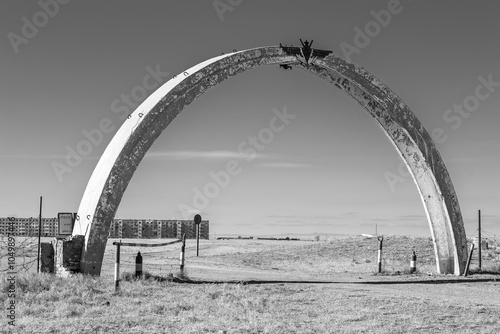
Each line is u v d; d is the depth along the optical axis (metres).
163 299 15.78
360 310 14.45
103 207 21.77
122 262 31.28
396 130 27.88
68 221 22.98
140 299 15.75
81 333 11.37
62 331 11.45
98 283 18.56
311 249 40.59
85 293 15.96
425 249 37.19
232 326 12.20
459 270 26.97
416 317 13.62
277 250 42.00
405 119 27.45
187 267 28.47
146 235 85.81
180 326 12.16
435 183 27.48
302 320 13.12
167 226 88.88
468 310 14.74
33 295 15.59
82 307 14.17
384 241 41.41
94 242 21.56
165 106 22.98
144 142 22.56
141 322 12.48
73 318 12.84
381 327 12.41
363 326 12.50
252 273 25.77
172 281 20.75
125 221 84.56
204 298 16.08
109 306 14.46
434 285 21.80
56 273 22.16
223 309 14.36
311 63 26.52
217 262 33.56
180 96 23.36
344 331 11.86
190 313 13.65
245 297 16.39
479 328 12.55
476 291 20.05
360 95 27.75
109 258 35.97
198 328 11.86
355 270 29.44
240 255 39.34
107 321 12.51
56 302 14.88
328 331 11.84
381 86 27.33
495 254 37.44
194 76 23.78
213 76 24.28
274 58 25.81
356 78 27.16
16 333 11.23
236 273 25.45
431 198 27.77
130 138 22.36
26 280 17.80
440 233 27.50
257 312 14.04
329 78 27.45
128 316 13.09
